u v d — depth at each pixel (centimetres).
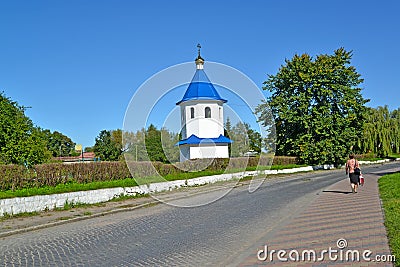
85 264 819
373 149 6906
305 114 4959
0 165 1619
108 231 1204
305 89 5047
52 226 1331
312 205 1608
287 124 5072
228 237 1040
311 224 1152
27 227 1258
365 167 5312
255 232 1092
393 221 1106
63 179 1908
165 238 1060
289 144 5094
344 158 5112
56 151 8575
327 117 4919
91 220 1452
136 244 995
